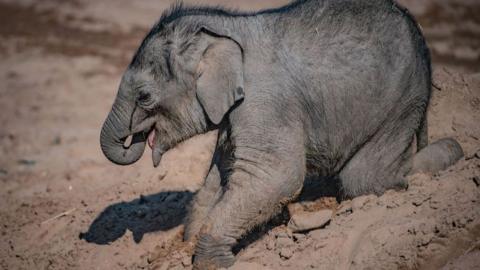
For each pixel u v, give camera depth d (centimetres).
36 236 1477
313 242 1087
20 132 2558
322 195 1290
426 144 1257
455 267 943
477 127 1398
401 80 1148
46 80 3244
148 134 1199
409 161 1181
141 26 4122
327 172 1202
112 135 1184
